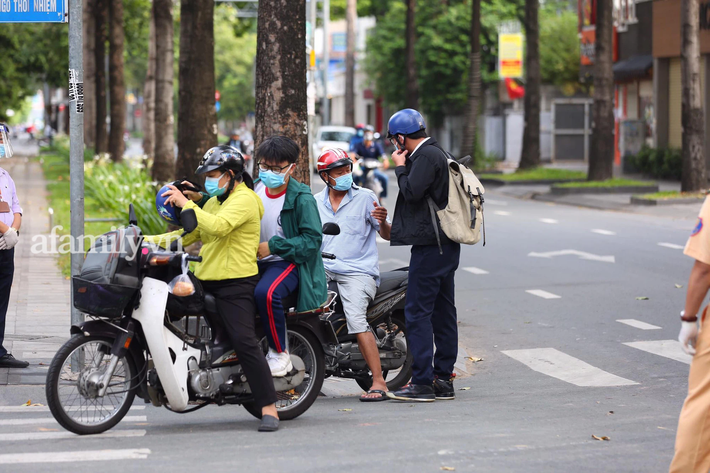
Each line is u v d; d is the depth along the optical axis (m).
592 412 10.30
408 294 10.91
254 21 82.00
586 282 19.84
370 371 11.38
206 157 9.04
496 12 66.81
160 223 23.44
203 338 9.34
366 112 100.69
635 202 34.88
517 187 46.25
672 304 17.42
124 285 8.63
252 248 9.24
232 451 8.33
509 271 21.42
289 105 14.02
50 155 76.62
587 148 66.38
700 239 6.56
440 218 10.58
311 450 8.37
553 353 14.12
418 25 68.94
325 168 10.69
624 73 51.31
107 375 8.78
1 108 70.50
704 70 43.78
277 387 9.55
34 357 12.84
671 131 48.38
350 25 79.38
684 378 12.35
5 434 9.02
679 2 45.81
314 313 9.99
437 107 70.00
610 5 41.28
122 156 50.06
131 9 64.75
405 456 8.11
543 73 65.38
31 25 65.06
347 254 10.96
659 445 8.57
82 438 8.86
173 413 10.53
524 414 10.18
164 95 34.06
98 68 52.69
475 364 13.66
